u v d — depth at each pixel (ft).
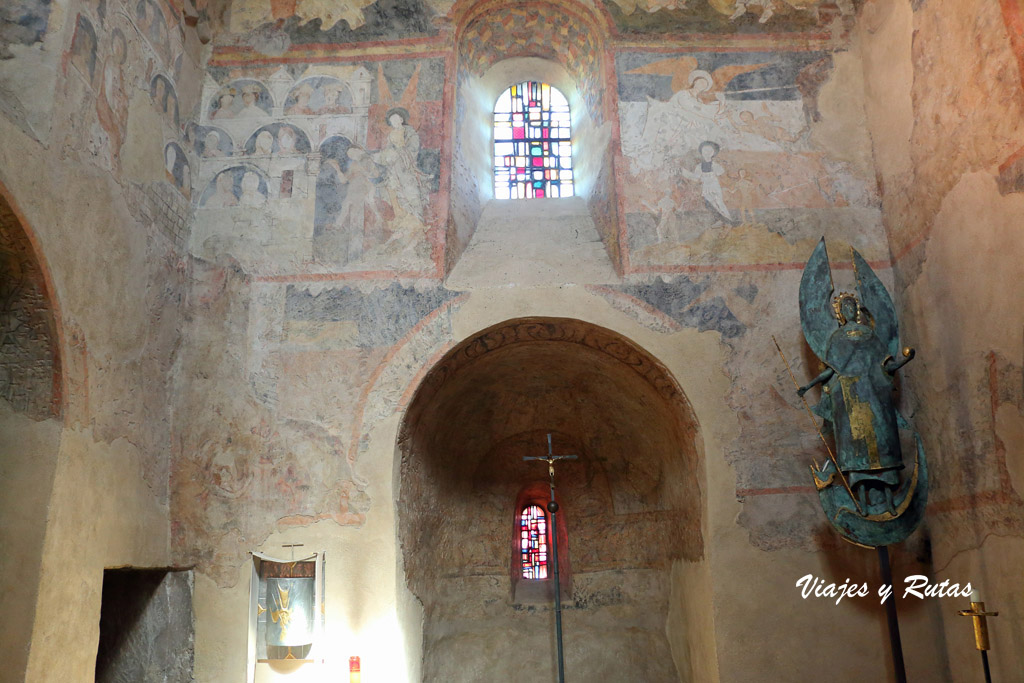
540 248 31.53
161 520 26.55
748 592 26.76
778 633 26.40
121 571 27.17
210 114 31.37
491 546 36.60
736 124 31.22
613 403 33.99
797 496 27.43
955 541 25.45
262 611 26.94
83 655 21.72
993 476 23.54
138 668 26.66
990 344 23.65
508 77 36.52
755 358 28.60
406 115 31.48
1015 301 22.50
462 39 33.37
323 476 27.66
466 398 33.42
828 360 25.54
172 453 27.43
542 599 36.17
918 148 27.58
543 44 35.06
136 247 25.81
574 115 36.01
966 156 24.85
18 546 20.30
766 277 29.37
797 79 31.73
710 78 31.81
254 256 29.76
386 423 28.12
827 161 30.71
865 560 26.99
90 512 22.48
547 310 29.17
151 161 27.14
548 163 36.09
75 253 22.25
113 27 24.94
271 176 30.68
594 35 33.42
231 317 28.96
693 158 30.81
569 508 37.27
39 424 21.12
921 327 27.30
